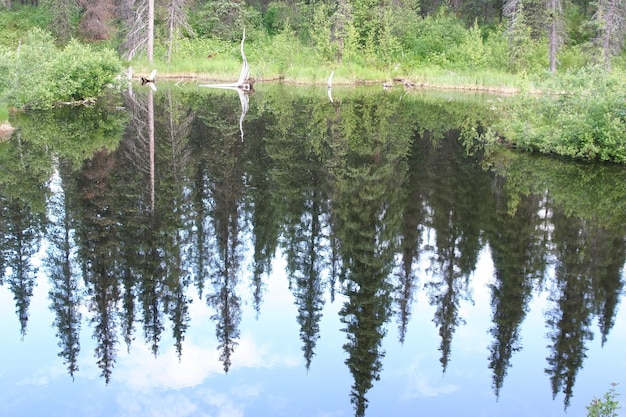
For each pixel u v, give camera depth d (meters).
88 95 22.98
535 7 40.34
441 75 37.25
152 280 7.25
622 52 39.97
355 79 37.22
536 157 15.04
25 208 9.64
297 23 45.84
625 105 13.86
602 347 5.89
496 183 12.08
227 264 7.80
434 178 12.53
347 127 19.28
